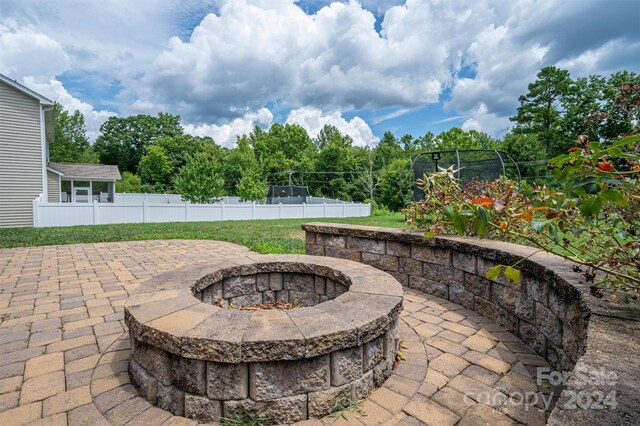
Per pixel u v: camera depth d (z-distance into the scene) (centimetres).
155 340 174
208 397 166
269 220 1619
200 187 1888
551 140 2355
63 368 222
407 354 237
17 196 1161
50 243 769
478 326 286
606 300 161
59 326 296
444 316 309
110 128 4344
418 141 4953
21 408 178
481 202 174
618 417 76
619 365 100
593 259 175
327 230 486
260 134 4441
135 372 195
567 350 196
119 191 2923
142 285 251
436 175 385
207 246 770
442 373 211
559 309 207
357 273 288
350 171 3447
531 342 246
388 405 180
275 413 166
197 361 167
